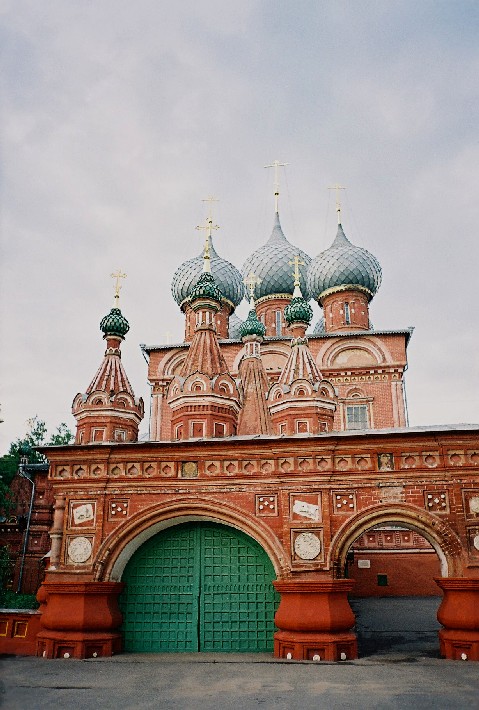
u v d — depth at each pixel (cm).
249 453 1145
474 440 1101
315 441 1126
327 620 1021
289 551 1084
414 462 1112
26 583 2367
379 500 1099
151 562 1177
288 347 3062
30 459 3228
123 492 1151
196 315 2189
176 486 1145
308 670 929
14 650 1100
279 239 3575
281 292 3403
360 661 1004
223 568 1161
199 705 722
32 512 2458
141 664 986
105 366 2153
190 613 1138
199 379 1959
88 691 796
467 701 730
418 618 1688
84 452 1174
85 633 1070
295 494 1116
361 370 2891
